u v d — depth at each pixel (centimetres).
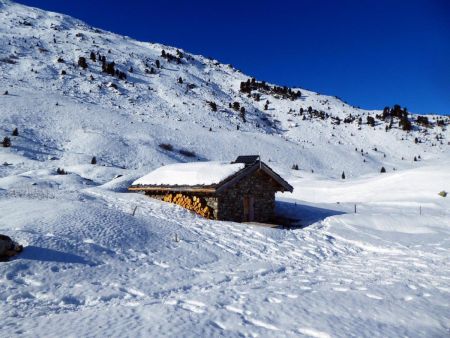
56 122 8644
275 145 11475
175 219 2245
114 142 8006
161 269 1391
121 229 1762
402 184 4359
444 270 1414
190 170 2730
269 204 2758
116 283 1204
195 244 1781
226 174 2464
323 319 817
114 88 13188
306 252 1848
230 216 2495
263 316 842
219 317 833
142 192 3275
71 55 15450
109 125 9325
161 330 735
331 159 11562
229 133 11519
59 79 12388
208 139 10419
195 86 16950
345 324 784
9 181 3609
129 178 4103
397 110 17200
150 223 2019
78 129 8544
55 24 19675
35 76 11969
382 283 1201
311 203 3562
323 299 988
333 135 14550
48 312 945
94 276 1248
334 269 1514
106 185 3834
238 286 1202
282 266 1553
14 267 1191
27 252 1312
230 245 1844
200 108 13962
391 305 930
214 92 17150
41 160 6234
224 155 9706
